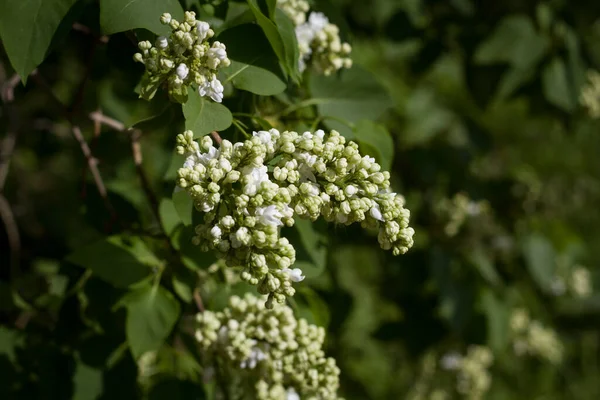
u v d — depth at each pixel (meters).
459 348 2.01
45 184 2.27
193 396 1.14
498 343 1.69
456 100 2.37
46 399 1.15
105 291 1.13
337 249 1.55
